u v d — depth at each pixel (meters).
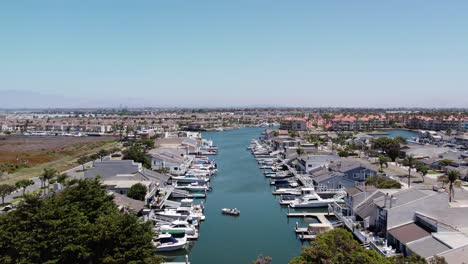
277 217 93.56
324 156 143.12
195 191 121.75
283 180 133.25
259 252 71.19
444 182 106.31
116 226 46.12
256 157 195.75
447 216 64.56
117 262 43.97
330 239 46.25
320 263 43.59
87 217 53.16
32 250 44.03
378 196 76.31
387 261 42.09
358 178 111.69
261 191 122.94
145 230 49.50
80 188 59.94
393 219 65.38
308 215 92.94
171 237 72.38
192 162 172.12
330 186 110.62
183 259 68.31
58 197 58.31
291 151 177.88
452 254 50.94
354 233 72.88
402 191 73.31
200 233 82.00
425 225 62.62
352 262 41.41
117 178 105.62
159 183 114.69
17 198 101.56
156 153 158.00
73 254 45.53
